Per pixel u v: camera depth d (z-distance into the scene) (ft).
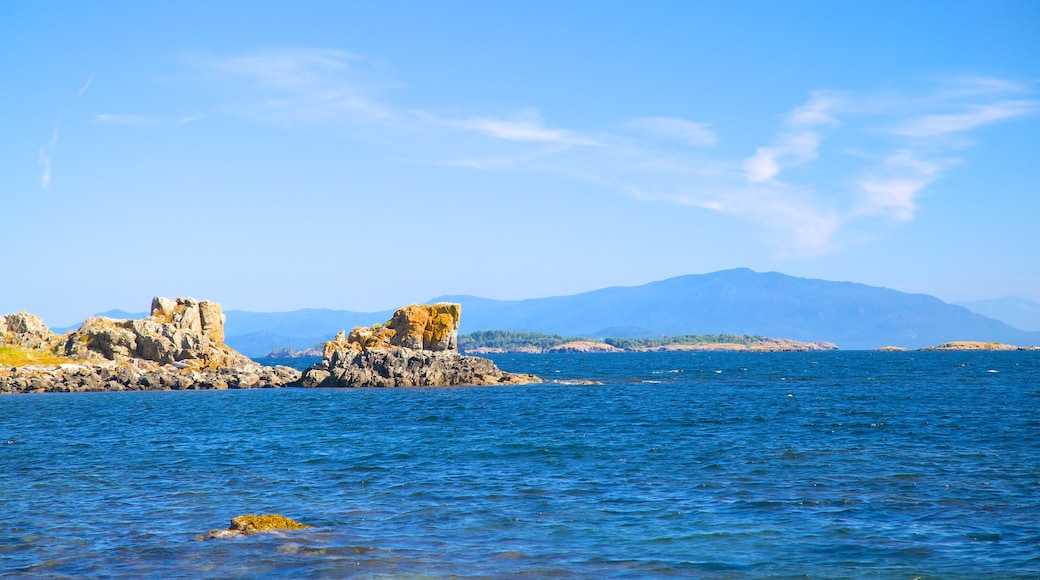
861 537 105.91
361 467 160.56
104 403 325.62
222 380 421.59
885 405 293.84
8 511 122.72
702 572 93.35
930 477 142.61
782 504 123.75
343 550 100.99
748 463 160.04
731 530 109.81
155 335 447.42
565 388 413.18
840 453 171.01
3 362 414.21
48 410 294.87
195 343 455.22
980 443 184.14
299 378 435.94
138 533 109.50
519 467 159.33
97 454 181.37
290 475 152.35
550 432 217.15
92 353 438.81
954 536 105.81
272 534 107.76
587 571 93.66
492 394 369.71
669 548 102.01
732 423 237.04
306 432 221.66
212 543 103.71
